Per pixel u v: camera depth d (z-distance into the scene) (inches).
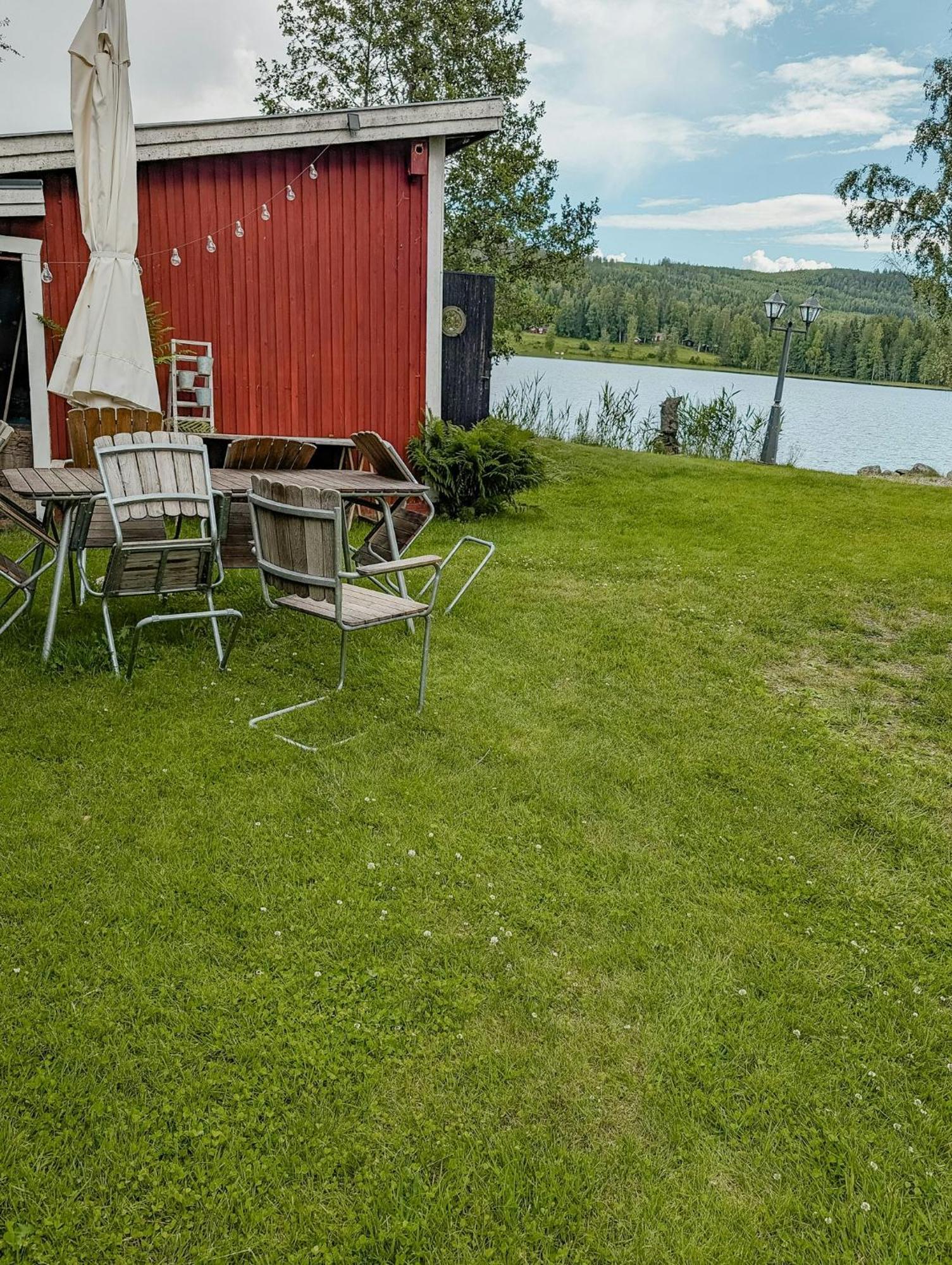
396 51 702.5
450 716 169.3
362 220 340.8
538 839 131.0
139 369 235.5
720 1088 88.5
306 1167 76.7
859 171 788.0
